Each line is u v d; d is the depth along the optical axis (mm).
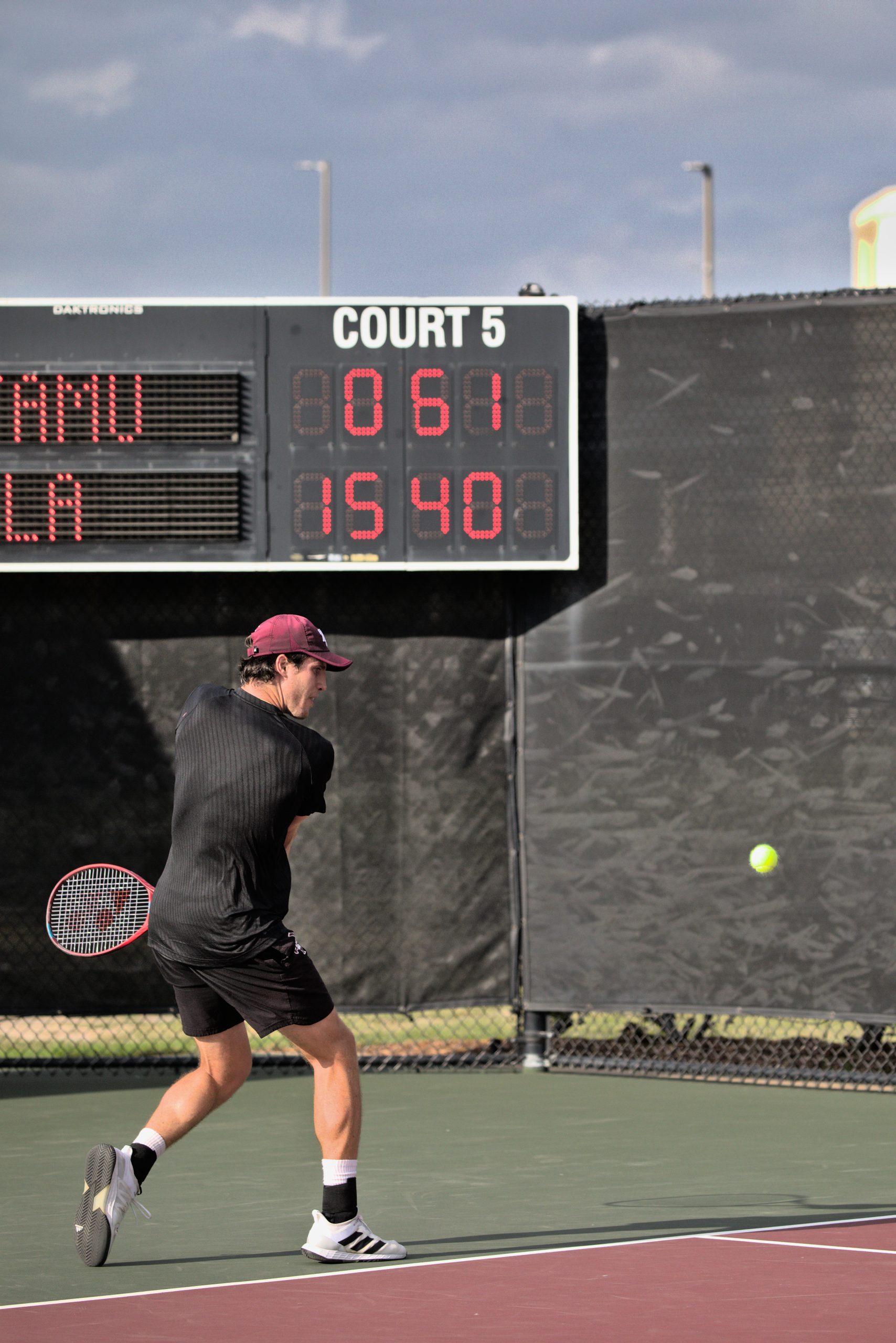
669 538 28859
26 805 29781
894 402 27859
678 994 28484
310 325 28891
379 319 28859
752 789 28250
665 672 28812
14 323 28953
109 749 29750
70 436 28891
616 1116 25531
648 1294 15000
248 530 28844
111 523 28844
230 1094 16969
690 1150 22781
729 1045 29641
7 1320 14281
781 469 28375
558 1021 30312
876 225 50969
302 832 29562
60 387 28891
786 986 27906
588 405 29344
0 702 29859
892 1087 27688
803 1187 20344
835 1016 27578
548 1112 25906
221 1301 14945
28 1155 22828
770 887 28078
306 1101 27109
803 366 28328
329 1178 16547
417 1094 27656
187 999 16547
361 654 29750
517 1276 15773
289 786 16000
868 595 27812
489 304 28844
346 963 29422
